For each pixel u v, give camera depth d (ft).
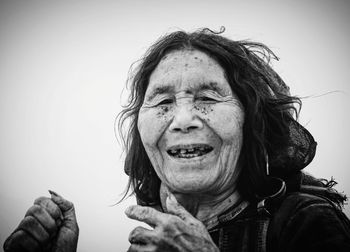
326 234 5.66
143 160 7.30
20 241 6.02
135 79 7.13
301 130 7.04
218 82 6.34
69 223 6.42
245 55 6.88
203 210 6.54
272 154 6.83
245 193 6.59
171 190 6.59
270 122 6.91
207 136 6.20
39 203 6.33
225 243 6.20
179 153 6.33
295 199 6.12
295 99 7.26
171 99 6.39
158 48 6.67
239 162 6.57
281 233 5.90
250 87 6.59
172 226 5.60
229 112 6.29
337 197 6.91
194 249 5.56
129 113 7.28
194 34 6.77
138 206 5.84
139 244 5.68
